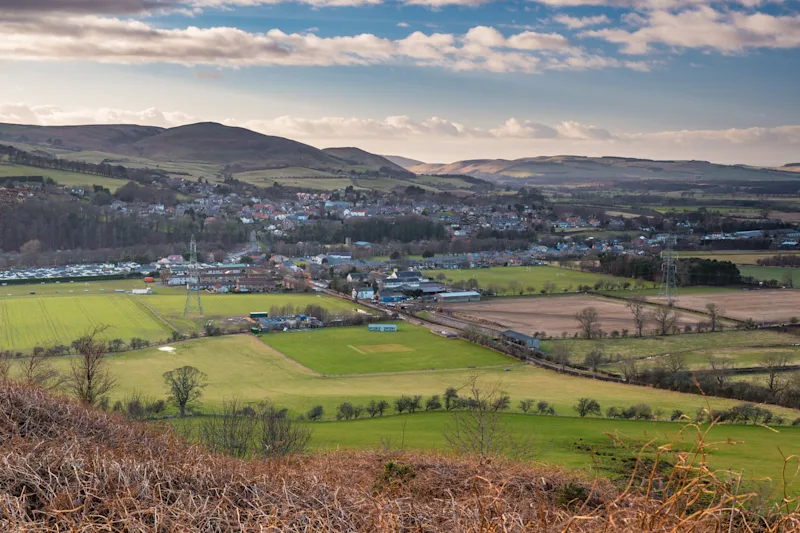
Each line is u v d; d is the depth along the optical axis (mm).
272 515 9062
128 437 15430
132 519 8797
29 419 14688
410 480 13406
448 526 9125
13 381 17453
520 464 16062
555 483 13539
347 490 10797
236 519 9461
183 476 11070
